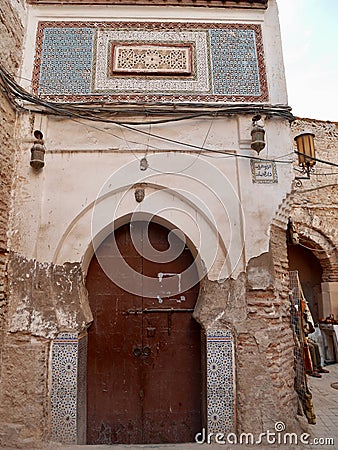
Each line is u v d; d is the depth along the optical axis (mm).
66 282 3713
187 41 4391
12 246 3676
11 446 3279
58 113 3961
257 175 3965
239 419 3471
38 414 3357
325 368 7688
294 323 4559
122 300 4129
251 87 4250
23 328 3527
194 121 4082
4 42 3781
